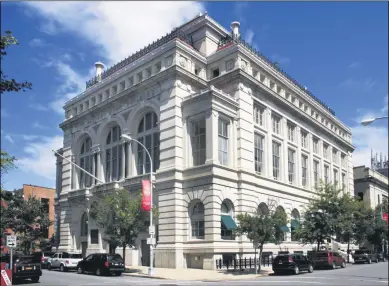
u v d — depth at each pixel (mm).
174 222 38656
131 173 45531
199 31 48219
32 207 53281
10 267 26531
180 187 39719
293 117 53031
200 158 39906
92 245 48781
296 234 45406
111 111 50156
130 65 49375
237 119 41562
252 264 39938
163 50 43406
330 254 40719
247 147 41781
